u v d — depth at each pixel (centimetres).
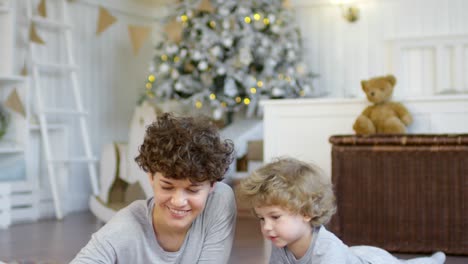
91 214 426
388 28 487
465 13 465
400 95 481
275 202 150
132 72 518
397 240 269
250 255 255
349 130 320
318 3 507
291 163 158
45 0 420
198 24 455
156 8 539
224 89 438
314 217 155
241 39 450
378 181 272
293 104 331
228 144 139
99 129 482
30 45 403
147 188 325
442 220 263
